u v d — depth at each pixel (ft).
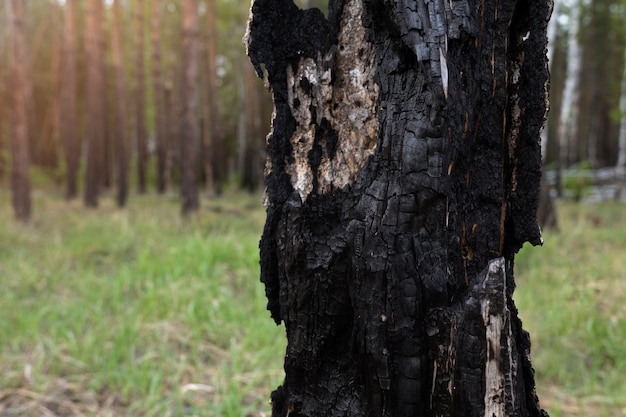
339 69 3.63
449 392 3.18
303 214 3.62
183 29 29.86
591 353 10.96
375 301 3.28
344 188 3.53
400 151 3.21
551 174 43.34
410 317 3.21
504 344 3.07
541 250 18.33
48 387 9.43
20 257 17.90
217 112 49.85
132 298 14.06
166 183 53.67
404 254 3.20
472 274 3.43
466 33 3.09
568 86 36.47
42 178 47.73
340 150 3.60
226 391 9.11
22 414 8.71
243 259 16.97
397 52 3.28
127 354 10.28
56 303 13.52
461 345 3.11
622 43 52.80
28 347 11.06
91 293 14.05
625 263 16.58
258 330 11.54
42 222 26.45
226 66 66.80
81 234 22.12
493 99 3.36
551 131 56.59
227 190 53.47
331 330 3.58
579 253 18.49
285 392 4.03
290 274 3.64
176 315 12.45
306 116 3.74
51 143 66.95
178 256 16.75
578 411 8.95
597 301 13.50
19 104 25.98
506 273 3.70
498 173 3.47
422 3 3.08
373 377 3.36
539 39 3.44
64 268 16.90
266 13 3.75
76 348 10.44
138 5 48.42
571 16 39.78
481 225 3.47
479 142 3.42
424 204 3.16
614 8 49.96
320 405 3.67
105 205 37.73
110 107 62.54
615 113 42.42
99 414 8.73
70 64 40.73
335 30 3.67
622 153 45.80
